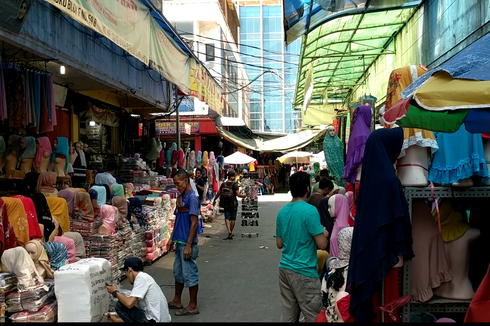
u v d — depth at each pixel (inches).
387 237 107.0
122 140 475.2
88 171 345.4
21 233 179.6
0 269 166.4
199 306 222.1
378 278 106.5
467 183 120.3
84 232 243.4
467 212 154.3
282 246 157.9
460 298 123.1
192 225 213.0
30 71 237.0
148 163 520.1
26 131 260.8
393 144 112.8
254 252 367.2
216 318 204.1
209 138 1013.8
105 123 428.5
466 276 126.4
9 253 163.2
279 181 1396.4
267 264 318.7
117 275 255.3
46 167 260.4
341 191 255.3
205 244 410.9
